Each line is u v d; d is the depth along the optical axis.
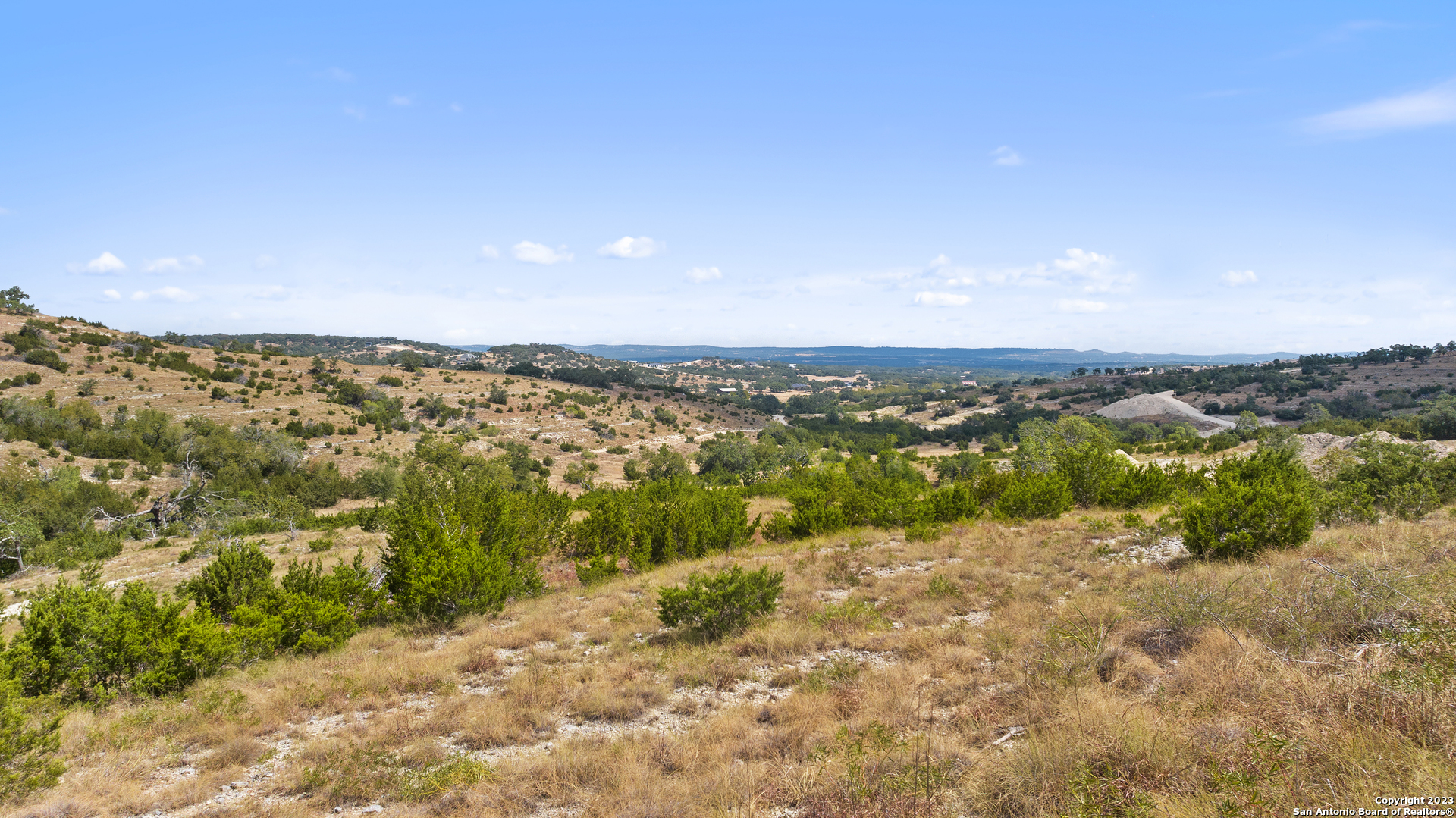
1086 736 5.33
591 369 169.88
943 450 111.31
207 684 9.91
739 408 158.38
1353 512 15.02
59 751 7.59
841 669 8.20
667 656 9.58
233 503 44.12
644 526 19.02
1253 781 4.17
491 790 6.00
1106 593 10.20
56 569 30.67
